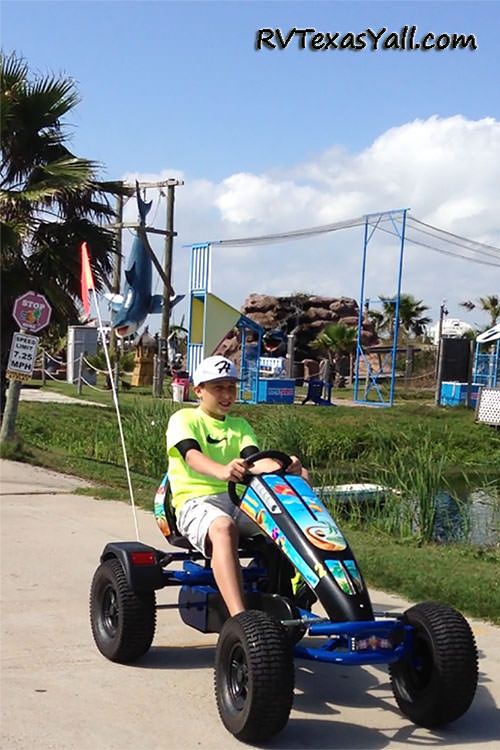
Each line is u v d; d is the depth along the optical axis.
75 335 30.38
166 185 29.59
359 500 12.05
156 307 29.91
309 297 52.94
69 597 6.64
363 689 5.14
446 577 7.24
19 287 15.67
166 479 5.53
